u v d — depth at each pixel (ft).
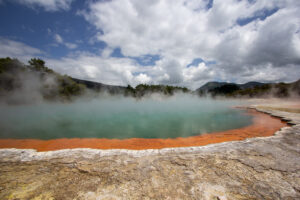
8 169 7.64
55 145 13.76
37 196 5.56
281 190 5.55
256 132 16.42
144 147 12.97
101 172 7.22
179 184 6.10
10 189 6.00
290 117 22.00
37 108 46.47
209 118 27.76
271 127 18.06
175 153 9.47
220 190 5.64
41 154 9.54
